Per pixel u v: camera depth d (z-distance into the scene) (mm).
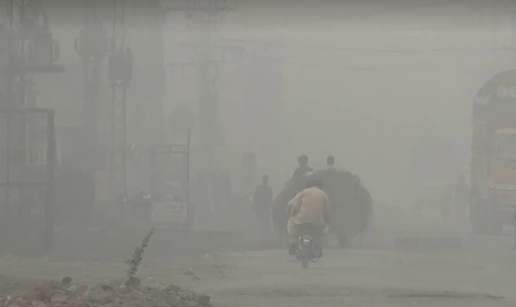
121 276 41188
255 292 36188
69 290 30203
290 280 41031
